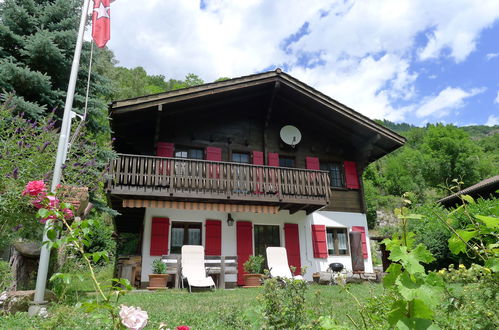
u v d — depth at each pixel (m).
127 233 17.94
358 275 12.38
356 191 14.05
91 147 7.12
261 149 13.21
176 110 11.89
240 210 11.05
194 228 11.47
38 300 4.58
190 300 6.77
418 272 1.18
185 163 10.66
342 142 14.61
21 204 5.09
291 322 2.41
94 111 10.94
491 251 1.54
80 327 3.52
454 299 1.76
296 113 14.16
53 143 6.11
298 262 12.12
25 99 9.94
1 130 6.20
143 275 10.31
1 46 10.36
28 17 10.66
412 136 62.59
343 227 13.36
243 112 13.43
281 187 11.56
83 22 6.43
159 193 10.02
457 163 41.56
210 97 12.18
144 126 11.88
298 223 12.70
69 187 5.71
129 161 10.24
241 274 11.25
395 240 1.35
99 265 12.31
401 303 1.25
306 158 13.63
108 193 9.64
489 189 16.00
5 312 4.57
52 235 1.87
